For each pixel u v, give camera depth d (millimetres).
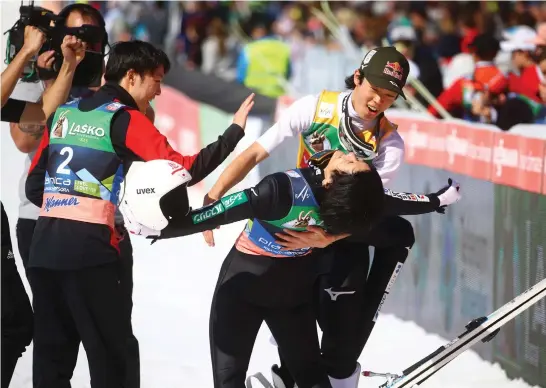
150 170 10438
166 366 16391
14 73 12281
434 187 19484
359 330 13602
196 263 24062
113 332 12070
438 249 18844
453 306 18141
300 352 11859
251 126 30750
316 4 44250
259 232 11430
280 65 42938
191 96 38500
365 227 10508
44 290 12141
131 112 11781
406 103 32344
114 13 51375
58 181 11930
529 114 25266
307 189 10633
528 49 26078
